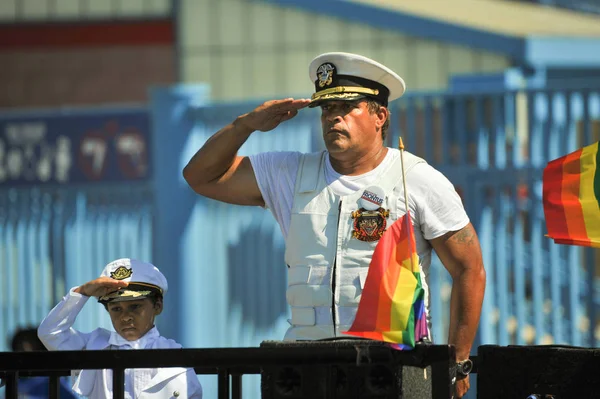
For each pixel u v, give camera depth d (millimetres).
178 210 36312
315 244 14617
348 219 14562
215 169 15477
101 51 51281
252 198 15695
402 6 46719
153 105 36594
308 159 15289
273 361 12523
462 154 34281
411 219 14562
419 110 35312
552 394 12984
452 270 14836
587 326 33469
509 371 13211
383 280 13172
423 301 13328
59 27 51719
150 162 42500
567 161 15102
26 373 13531
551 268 33375
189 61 49219
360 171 14867
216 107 36375
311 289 14484
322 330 14375
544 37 42938
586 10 51125
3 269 38344
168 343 16953
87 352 12797
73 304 16750
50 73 51781
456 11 47531
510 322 34000
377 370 12500
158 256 36656
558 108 33781
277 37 47781
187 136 36406
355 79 14781
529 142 33781
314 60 15031
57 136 42812
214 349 12617
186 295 36125
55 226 38250
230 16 48406
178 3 49781
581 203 14938
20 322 38250
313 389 12539
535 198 33531
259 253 36250
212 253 36438
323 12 46750
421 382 13383
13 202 38500
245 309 36219
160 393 16312
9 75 51906
